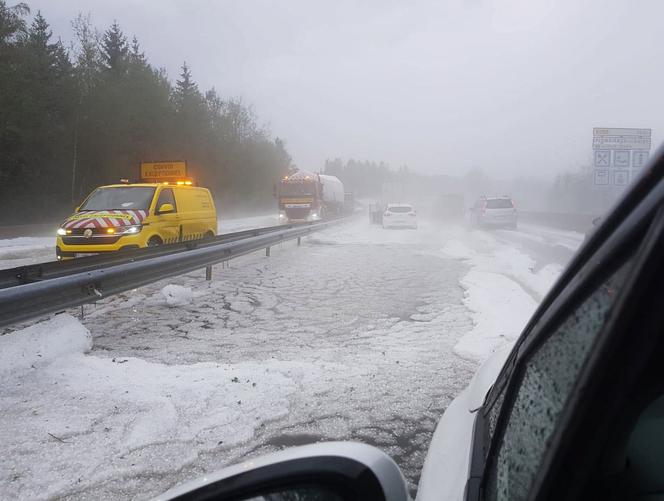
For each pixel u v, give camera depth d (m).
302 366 5.23
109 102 42.66
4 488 3.16
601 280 1.03
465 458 1.69
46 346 5.44
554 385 1.14
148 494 3.15
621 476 1.13
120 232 11.15
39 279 7.12
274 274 11.64
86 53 42.66
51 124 39.06
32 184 39.22
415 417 4.17
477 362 5.46
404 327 7.00
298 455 1.50
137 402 4.32
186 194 13.47
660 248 0.85
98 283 6.71
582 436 0.98
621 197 1.03
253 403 4.36
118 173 44.75
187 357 5.63
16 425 3.93
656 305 0.87
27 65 36.31
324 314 7.77
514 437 1.33
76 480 3.26
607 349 0.91
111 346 6.05
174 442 3.74
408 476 3.37
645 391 1.05
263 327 7.00
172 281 10.61
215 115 70.62
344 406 4.36
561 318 1.21
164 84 54.66
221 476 1.49
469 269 12.38
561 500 1.01
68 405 4.27
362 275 11.48
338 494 1.48
